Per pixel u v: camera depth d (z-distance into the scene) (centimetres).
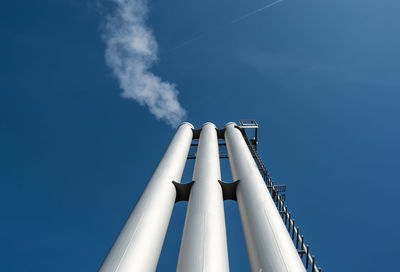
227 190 1110
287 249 652
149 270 667
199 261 642
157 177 1080
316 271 716
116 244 698
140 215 811
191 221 829
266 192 964
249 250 744
